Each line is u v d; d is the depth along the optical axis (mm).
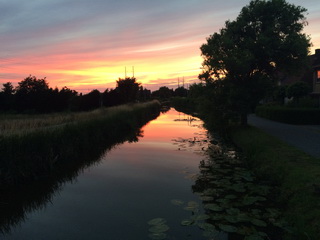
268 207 5691
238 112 15062
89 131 13086
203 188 7137
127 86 38281
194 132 18969
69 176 8555
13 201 6578
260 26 14594
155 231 4762
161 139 15781
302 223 4477
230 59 13234
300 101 21469
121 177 8367
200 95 15625
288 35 13773
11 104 26969
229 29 14922
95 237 4715
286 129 14625
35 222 5410
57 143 10086
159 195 6730
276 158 8031
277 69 14867
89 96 31219
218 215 5277
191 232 4781
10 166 7586
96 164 10031
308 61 14383
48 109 26953
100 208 6012
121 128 18609
